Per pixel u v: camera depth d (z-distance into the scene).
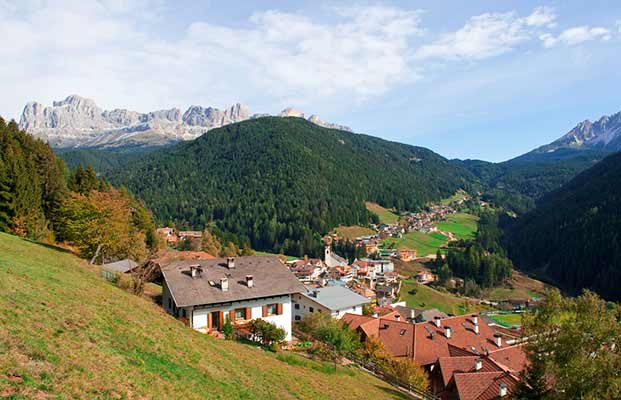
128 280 43.56
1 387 13.31
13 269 27.16
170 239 167.25
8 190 64.38
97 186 101.81
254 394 24.25
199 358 25.94
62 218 57.06
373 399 33.31
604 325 29.36
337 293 76.31
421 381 44.00
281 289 47.19
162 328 28.36
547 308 32.81
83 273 40.47
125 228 58.97
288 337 48.06
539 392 32.50
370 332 59.75
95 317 23.92
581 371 28.50
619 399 28.56
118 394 16.50
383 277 166.75
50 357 16.72
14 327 17.97
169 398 18.38
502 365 49.53
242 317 45.16
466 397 38.31
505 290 169.50
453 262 191.00
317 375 34.78
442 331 62.03
